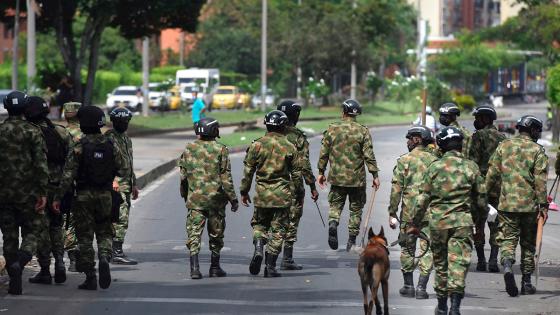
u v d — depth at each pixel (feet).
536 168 91.71
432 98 581.12
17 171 87.30
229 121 451.94
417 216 80.28
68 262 106.22
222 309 82.12
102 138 89.56
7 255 87.30
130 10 358.64
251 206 159.94
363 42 603.26
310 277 98.48
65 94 343.26
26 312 80.33
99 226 89.76
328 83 618.85
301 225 138.72
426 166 92.43
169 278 97.19
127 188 106.01
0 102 320.70
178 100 543.80
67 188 88.84
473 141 106.32
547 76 291.79
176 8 362.53
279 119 97.55
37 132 87.71
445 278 80.07
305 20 609.83
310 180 107.24
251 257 111.96
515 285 90.48
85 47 359.25
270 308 82.74
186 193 98.22
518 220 92.22
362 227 138.00
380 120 503.20
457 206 78.95
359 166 113.60
